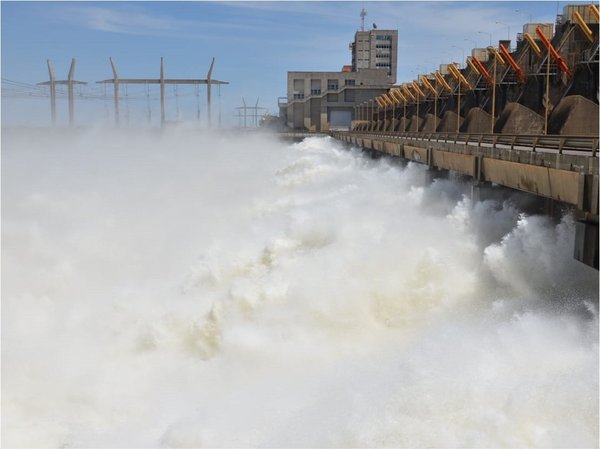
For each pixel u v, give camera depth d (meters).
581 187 16.20
